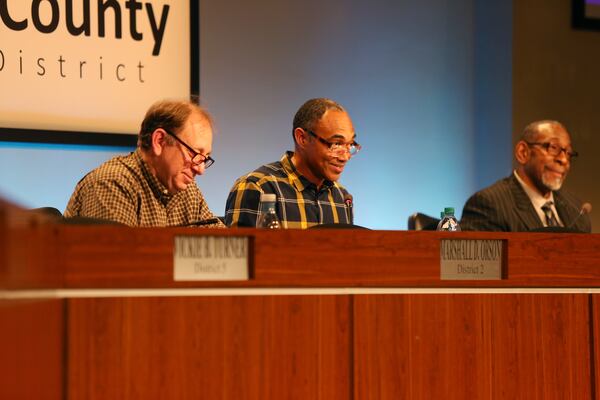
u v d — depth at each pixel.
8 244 2.33
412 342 4.75
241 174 10.16
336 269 4.57
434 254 4.81
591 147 11.08
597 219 11.10
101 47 9.39
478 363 4.92
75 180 9.34
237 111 10.18
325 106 7.72
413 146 10.95
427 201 10.99
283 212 7.63
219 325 4.30
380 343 4.66
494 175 10.98
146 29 9.57
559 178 9.19
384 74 10.86
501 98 10.91
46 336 3.33
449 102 11.12
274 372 4.41
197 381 4.25
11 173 9.09
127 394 4.12
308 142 7.70
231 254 4.37
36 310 2.97
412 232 4.76
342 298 4.58
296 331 4.47
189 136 6.58
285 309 4.45
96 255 4.10
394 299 4.70
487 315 4.96
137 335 4.14
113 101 9.43
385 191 10.81
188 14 9.75
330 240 4.56
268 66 10.34
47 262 3.38
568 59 11.00
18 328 2.54
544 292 5.11
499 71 10.95
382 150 10.82
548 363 5.11
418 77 11.00
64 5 9.24
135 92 9.52
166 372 4.19
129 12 9.50
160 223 6.68
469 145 11.19
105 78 9.40
